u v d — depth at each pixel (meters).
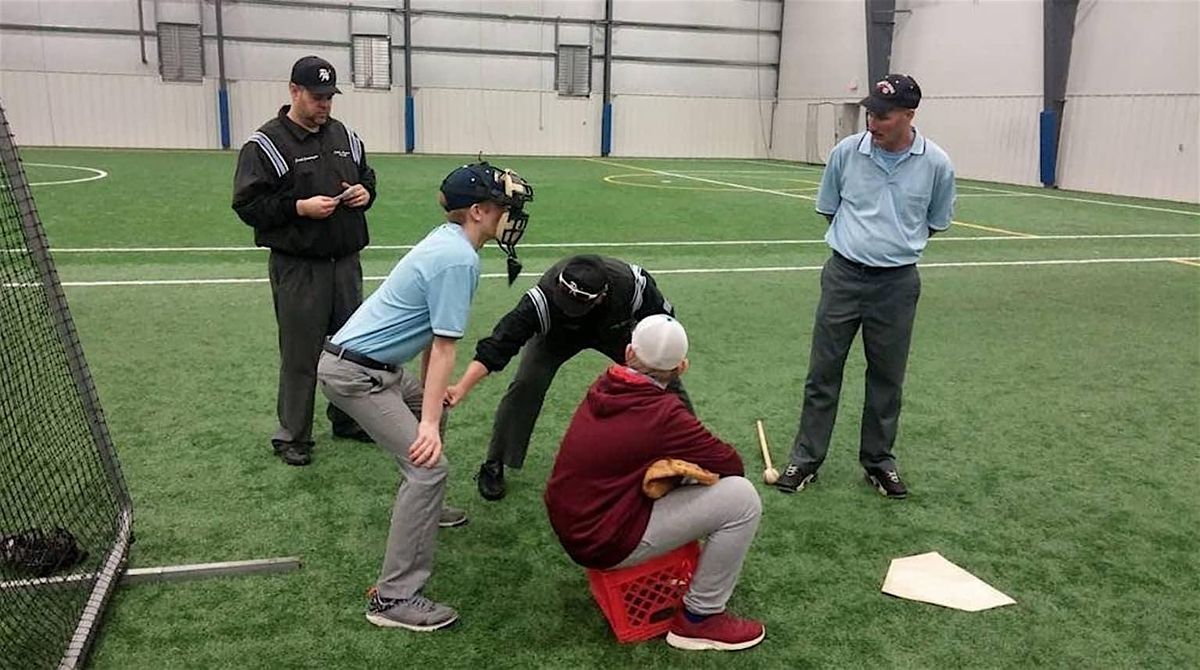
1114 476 4.31
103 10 22.31
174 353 5.83
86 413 3.24
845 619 3.06
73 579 2.98
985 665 2.82
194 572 3.16
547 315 3.22
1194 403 5.39
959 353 6.39
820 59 26.11
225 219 11.43
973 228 12.63
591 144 27.19
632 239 11.12
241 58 23.64
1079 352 6.48
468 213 2.80
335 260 4.00
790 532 3.68
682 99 27.59
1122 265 9.94
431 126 25.52
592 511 2.67
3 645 2.69
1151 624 3.07
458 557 3.41
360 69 24.66
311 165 3.84
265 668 2.69
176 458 4.20
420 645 2.84
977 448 4.63
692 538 2.74
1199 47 15.84
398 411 2.89
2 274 3.66
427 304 2.76
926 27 22.42
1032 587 3.30
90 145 22.98
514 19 25.48
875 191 3.73
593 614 3.04
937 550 3.56
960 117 21.61
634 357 2.69
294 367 4.04
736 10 27.47
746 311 7.50
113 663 2.69
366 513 3.72
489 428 4.75
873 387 3.98
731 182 19.23
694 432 2.65
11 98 22.12
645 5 26.55
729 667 2.78
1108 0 17.56
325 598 3.09
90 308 6.91
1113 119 17.67
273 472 4.09
